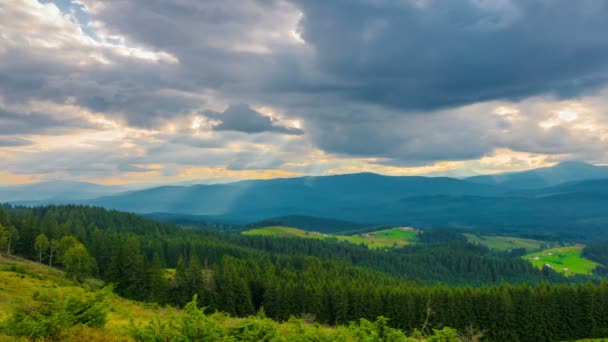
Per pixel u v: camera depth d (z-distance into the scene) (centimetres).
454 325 9531
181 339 1498
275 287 10681
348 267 16800
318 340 1867
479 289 10356
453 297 9831
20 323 1553
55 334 1594
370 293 10206
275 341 1750
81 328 1716
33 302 1720
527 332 9600
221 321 1850
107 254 13338
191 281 10106
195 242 18688
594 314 9669
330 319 10188
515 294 10119
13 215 15588
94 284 10300
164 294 9638
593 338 9475
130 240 10475
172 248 17375
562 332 9725
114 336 1689
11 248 12850
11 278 5806
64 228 15275
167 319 1653
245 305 10219
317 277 13475
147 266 9881
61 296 1831
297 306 10288
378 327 1944
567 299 9906
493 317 9612
